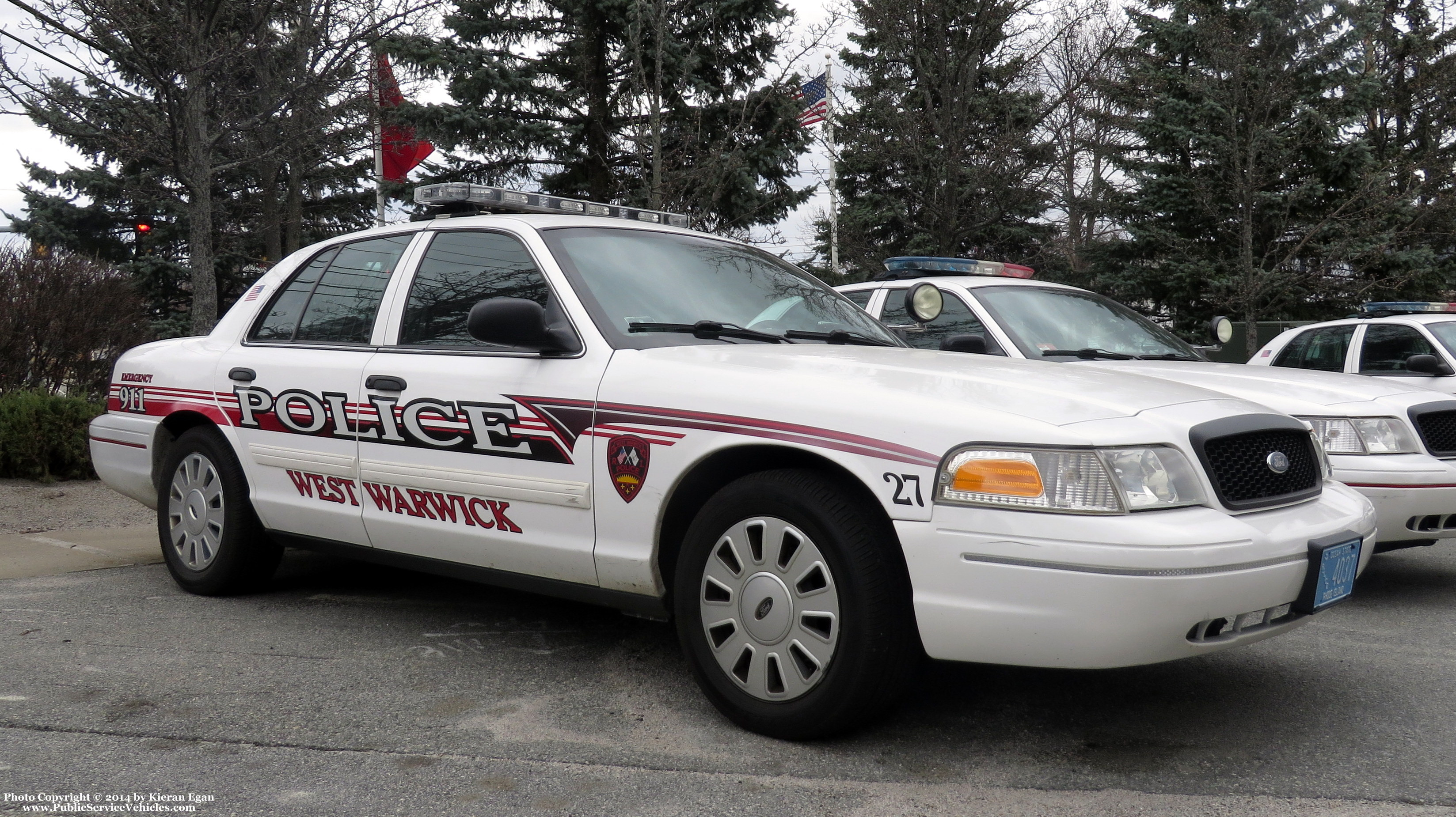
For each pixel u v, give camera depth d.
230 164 10.22
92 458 5.49
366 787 2.80
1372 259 16.50
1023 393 3.04
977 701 3.51
